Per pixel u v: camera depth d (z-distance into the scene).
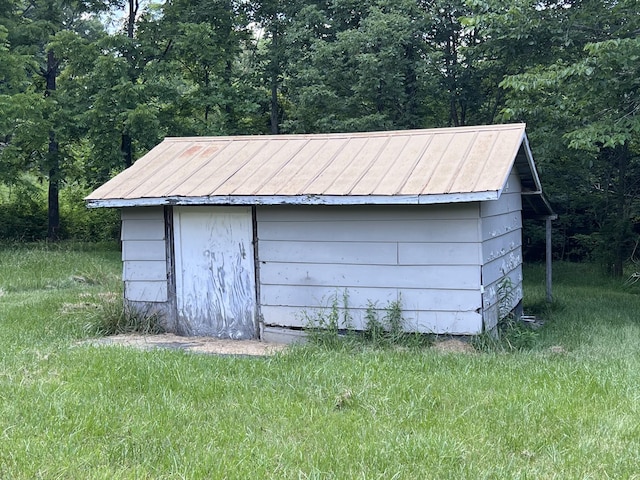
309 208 7.84
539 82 10.48
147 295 8.72
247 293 8.22
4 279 13.35
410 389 5.41
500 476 3.81
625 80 10.02
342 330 7.74
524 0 11.62
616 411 4.94
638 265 15.98
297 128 18.31
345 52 17.23
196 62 19.98
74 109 19.17
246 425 4.63
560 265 18.34
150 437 4.36
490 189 6.62
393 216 7.48
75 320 8.97
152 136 18.09
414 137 8.52
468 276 7.23
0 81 19.77
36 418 4.66
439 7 16.77
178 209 8.48
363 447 4.18
